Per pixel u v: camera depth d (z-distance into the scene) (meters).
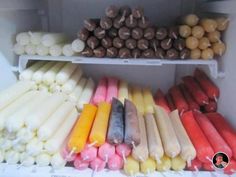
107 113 0.44
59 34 0.52
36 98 0.45
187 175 0.37
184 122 0.46
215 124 0.45
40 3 0.61
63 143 0.39
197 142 0.39
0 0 0.43
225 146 0.37
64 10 0.61
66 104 0.46
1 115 0.38
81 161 0.37
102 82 0.58
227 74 0.45
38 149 0.36
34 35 0.47
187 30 0.45
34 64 0.54
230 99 0.44
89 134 0.39
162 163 0.37
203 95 0.50
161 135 0.41
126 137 0.36
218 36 0.45
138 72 0.64
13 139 0.37
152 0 0.60
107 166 0.38
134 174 0.36
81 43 0.45
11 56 0.49
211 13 0.53
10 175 0.36
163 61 0.46
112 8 0.43
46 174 0.36
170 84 0.65
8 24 0.47
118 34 0.44
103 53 0.46
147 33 0.44
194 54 0.46
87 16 0.61
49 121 0.39
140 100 0.54
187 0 0.59
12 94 0.43
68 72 0.51
